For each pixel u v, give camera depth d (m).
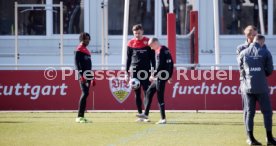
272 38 83.62
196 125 44.72
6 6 84.44
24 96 52.94
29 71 52.88
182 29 81.44
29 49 83.44
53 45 83.38
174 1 81.75
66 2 83.06
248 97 35.12
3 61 82.62
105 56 72.62
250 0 83.81
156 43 44.94
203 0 82.25
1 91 52.88
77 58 45.50
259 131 41.56
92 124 45.16
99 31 82.56
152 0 83.75
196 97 52.91
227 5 83.94
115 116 50.44
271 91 52.41
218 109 52.75
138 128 42.91
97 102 52.94
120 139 37.62
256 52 34.69
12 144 35.72
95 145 35.25
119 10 84.62
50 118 49.12
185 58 64.44
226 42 83.56
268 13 83.62
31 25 83.56
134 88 46.91
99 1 82.50
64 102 53.03
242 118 49.09
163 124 45.25
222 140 37.25
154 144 35.56
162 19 83.69
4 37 83.81
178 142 36.38
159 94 45.50
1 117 50.00
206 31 82.25
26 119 48.53
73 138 38.09
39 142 36.47
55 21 83.50
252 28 35.84
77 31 83.31
